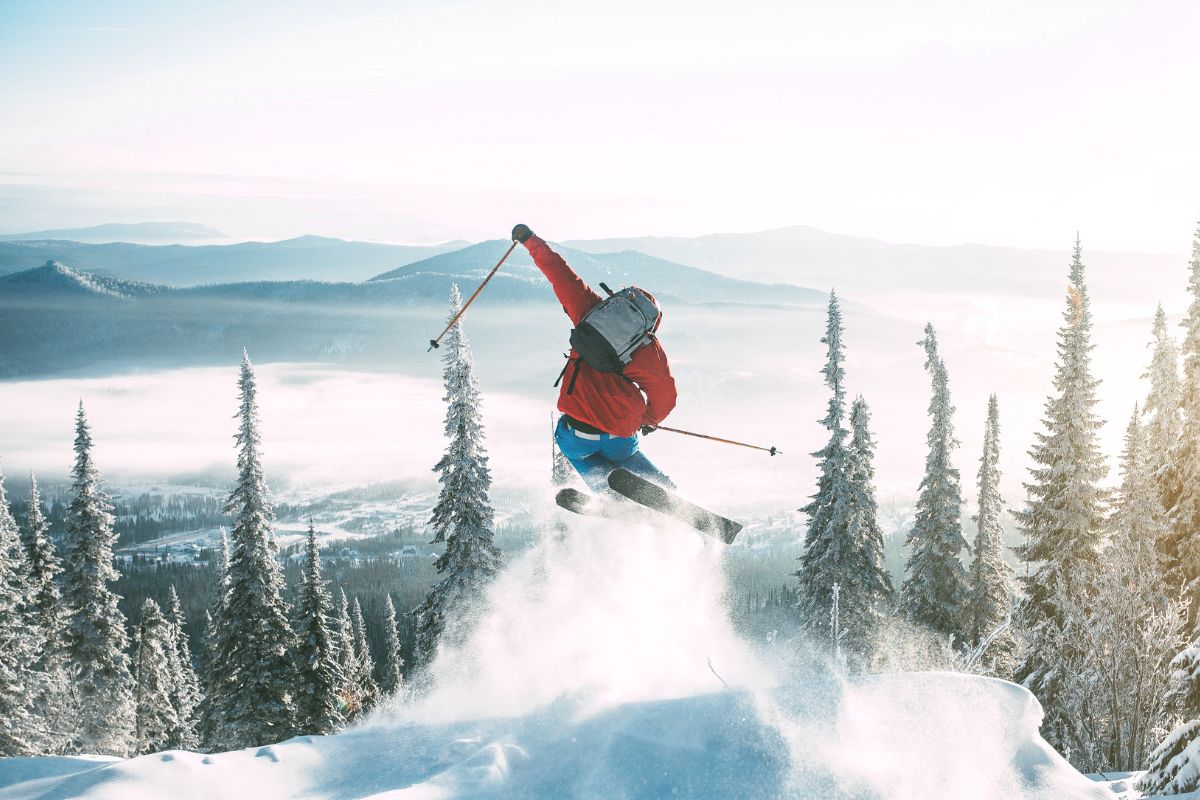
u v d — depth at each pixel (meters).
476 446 28.03
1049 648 20.25
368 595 152.75
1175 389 25.81
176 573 150.38
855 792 4.98
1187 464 24.45
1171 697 14.80
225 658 30.84
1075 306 26.27
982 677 6.26
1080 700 15.93
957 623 30.48
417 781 5.72
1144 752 14.90
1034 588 25.64
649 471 6.95
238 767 6.11
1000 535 32.06
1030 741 5.58
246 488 30.92
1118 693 15.30
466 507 27.66
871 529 30.45
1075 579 22.48
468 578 26.83
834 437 30.67
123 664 39.16
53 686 36.91
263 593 30.66
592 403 6.62
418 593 159.25
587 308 6.77
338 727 31.30
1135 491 24.61
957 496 31.25
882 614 29.97
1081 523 25.34
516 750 5.80
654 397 6.64
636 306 6.50
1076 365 26.06
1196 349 24.72
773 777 5.10
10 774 6.50
